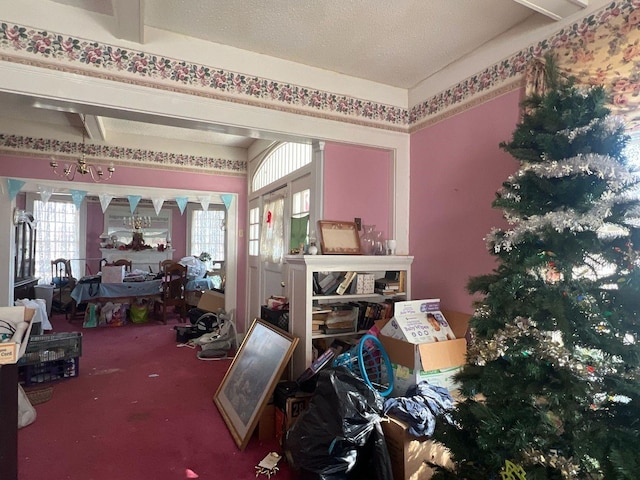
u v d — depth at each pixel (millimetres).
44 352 3443
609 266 1312
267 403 2504
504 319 1377
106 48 2236
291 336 2662
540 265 1312
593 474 1128
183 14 2201
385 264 2812
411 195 3104
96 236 8688
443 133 2789
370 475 1852
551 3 1856
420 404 1999
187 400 3115
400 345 2299
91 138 4453
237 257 5289
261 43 2529
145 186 4770
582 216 1236
